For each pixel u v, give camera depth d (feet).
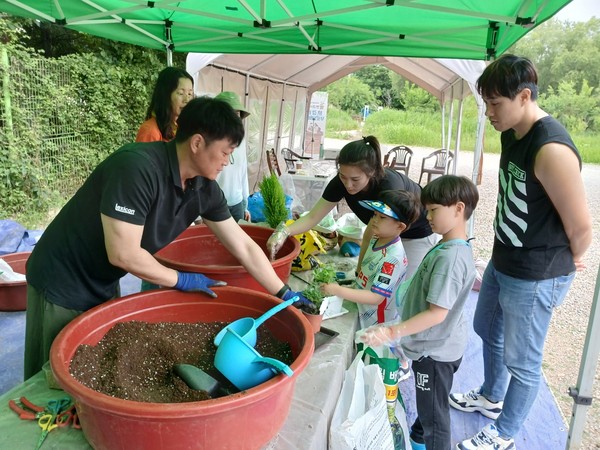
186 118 3.55
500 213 5.28
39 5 8.18
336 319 5.37
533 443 6.24
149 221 3.88
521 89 4.48
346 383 4.39
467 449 5.71
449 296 4.48
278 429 3.11
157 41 10.93
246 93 22.70
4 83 15.12
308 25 9.53
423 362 5.04
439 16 8.63
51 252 4.09
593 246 17.99
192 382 3.09
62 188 18.04
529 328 5.16
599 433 6.69
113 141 20.30
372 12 8.75
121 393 2.99
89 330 3.61
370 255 5.57
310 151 37.17
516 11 7.18
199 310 4.24
